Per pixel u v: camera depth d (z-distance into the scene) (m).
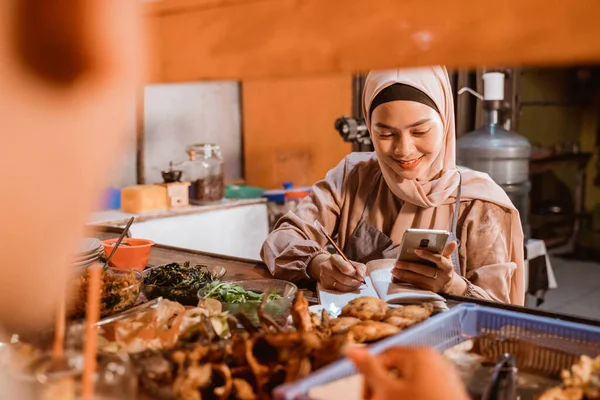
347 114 5.77
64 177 0.71
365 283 2.10
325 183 2.90
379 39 0.66
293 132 6.14
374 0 0.65
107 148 0.72
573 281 6.26
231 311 1.58
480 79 4.86
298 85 6.04
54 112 0.70
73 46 0.69
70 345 1.03
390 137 2.49
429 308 1.59
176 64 0.78
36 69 0.68
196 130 5.97
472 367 1.31
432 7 0.62
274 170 6.32
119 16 0.71
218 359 1.25
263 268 2.44
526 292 4.09
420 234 1.96
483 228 2.53
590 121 8.02
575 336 1.34
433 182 2.62
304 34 0.70
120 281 1.65
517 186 3.87
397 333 1.42
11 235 0.72
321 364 1.21
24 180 0.71
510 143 3.83
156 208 4.37
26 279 0.74
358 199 2.79
